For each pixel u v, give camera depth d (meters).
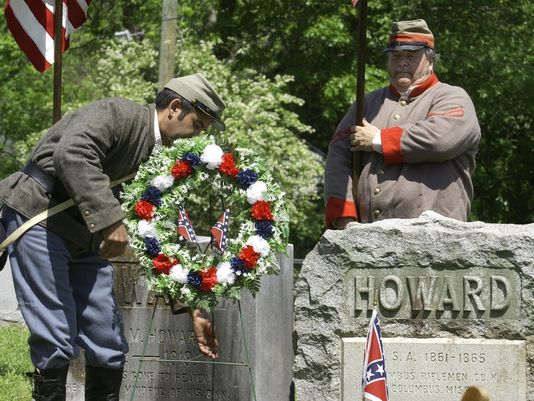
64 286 9.16
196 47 34.84
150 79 36.56
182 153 9.70
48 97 37.75
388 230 10.64
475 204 40.09
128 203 9.73
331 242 10.78
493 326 10.45
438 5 37.09
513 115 38.19
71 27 14.23
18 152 35.47
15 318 19.45
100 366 9.47
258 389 11.93
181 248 9.90
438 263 10.55
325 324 10.79
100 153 9.07
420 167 11.23
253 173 10.02
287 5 37.84
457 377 10.51
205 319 10.11
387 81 35.47
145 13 41.03
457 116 11.12
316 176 34.50
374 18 36.88
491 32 37.19
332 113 36.97
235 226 10.13
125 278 12.30
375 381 6.75
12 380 13.53
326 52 37.69
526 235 10.39
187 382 12.09
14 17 14.19
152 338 12.20
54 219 9.17
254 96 33.12
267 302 12.16
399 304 10.61
